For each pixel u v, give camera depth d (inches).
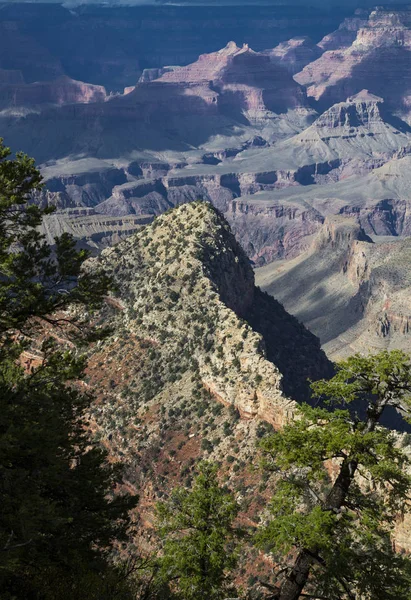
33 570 2017.7
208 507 2583.7
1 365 2400.3
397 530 2792.8
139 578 2546.8
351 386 1859.0
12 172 2284.7
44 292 2297.0
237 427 4515.3
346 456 1852.9
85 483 2251.5
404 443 3253.0
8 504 1873.8
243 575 3336.6
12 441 1924.2
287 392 4881.9
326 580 1836.9
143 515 4357.8
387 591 1804.9
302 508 2146.9
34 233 2375.7
